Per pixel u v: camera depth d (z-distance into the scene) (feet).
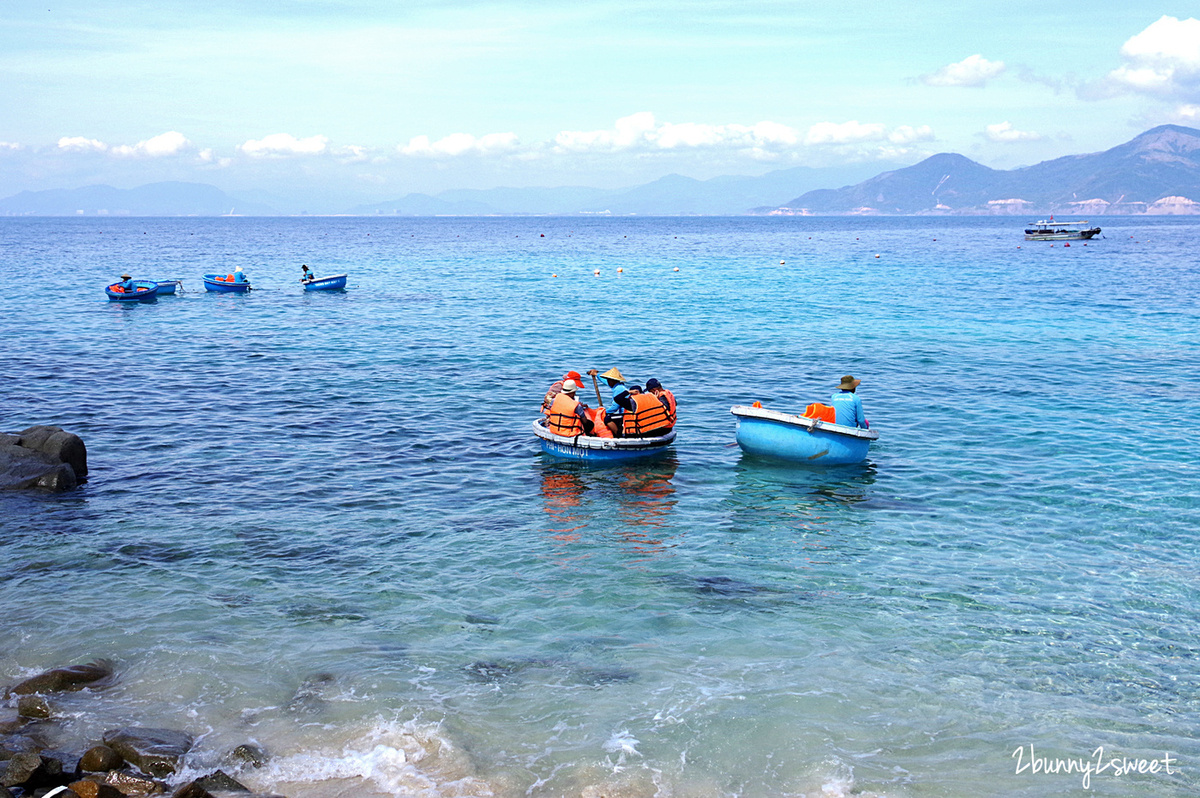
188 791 21.90
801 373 85.46
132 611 33.78
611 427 56.18
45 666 29.78
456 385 78.54
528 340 106.73
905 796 23.31
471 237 540.52
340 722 26.61
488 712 27.25
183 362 89.66
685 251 349.20
